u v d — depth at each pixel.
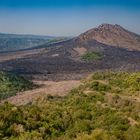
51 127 29.03
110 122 37.06
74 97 58.03
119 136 29.28
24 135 24.72
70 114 39.03
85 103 52.59
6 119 26.81
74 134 28.75
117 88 73.75
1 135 23.95
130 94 63.78
